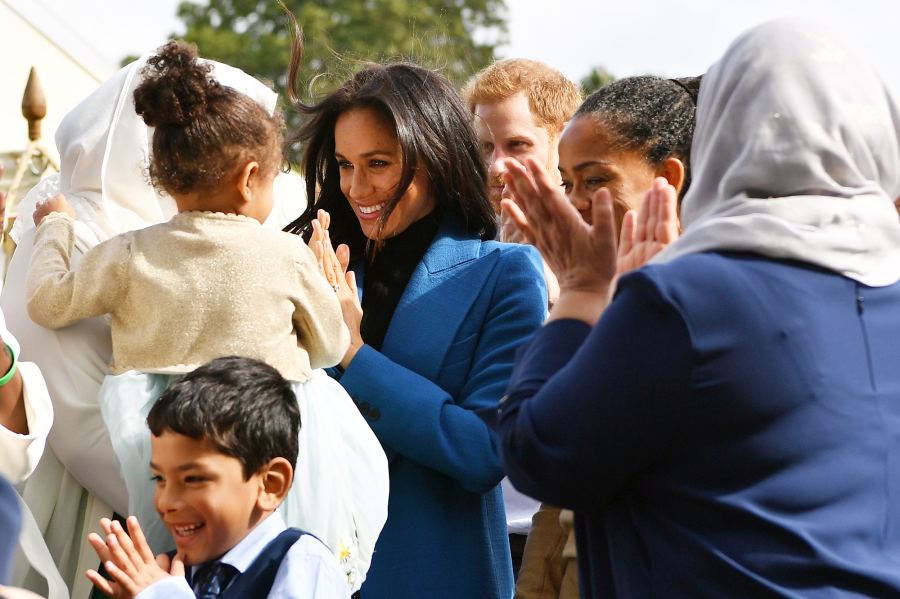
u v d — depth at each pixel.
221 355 5.83
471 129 7.19
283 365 5.91
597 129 6.08
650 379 4.25
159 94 5.89
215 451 5.35
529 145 8.53
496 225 7.30
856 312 4.39
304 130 7.23
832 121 4.56
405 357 6.83
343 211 7.33
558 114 8.64
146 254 5.96
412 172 6.87
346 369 6.62
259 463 5.44
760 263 4.38
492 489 6.85
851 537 4.19
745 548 4.21
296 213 8.16
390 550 6.62
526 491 4.50
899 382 4.38
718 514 4.26
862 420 4.30
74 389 6.15
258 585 5.37
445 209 7.19
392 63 7.42
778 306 4.31
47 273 6.16
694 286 4.28
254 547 5.46
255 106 6.10
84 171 6.87
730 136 4.65
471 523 6.70
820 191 4.52
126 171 6.86
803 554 4.16
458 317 6.85
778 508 4.22
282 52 39.16
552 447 4.36
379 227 6.93
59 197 6.57
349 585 5.93
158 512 5.51
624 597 4.40
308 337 6.11
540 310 6.87
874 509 4.24
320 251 6.65
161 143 5.96
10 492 3.64
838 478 4.24
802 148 4.51
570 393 4.34
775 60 4.64
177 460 5.35
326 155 7.30
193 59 5.96
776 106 4.56
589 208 6.12
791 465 4.25
